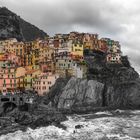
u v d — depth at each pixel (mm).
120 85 199875
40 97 178375
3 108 151625
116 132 111062
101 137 103000
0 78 193500
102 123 130125
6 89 192750
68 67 197125
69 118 143750
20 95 158500
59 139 101250
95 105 186875
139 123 130625
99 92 191000
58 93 180250
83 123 129125
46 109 149625
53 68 199875
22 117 131500
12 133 110062
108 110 183125
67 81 184250
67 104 178250
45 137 104188
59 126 121688
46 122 125562
